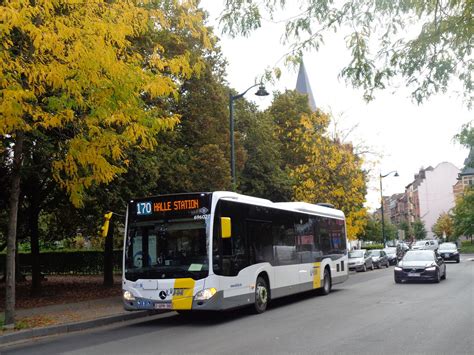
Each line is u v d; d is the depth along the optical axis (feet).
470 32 28.30
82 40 36.06
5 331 38.06
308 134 112.06
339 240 73.05
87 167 42.80
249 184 106.22
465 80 31.04
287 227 55.36
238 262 44.04
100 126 43.39
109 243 78.28
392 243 317.83
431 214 395.75
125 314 47.57
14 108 33.37
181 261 40.96
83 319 44.42
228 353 28.99
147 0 41.63
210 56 83.66
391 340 31.94
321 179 110.63
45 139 44.88
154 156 59.82
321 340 32.30
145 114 39.78
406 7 27.22
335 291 69.77
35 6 35.99
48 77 34.91
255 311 47.29
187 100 73.92
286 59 29.63
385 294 62.28
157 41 62.28
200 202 41.70
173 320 45.37
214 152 71.20
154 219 42.63
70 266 113.70
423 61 29.04
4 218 83.87
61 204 66.59
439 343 30.86
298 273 56.75
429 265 77.15
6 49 35.29
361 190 117.50
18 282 91.91
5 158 50.44
